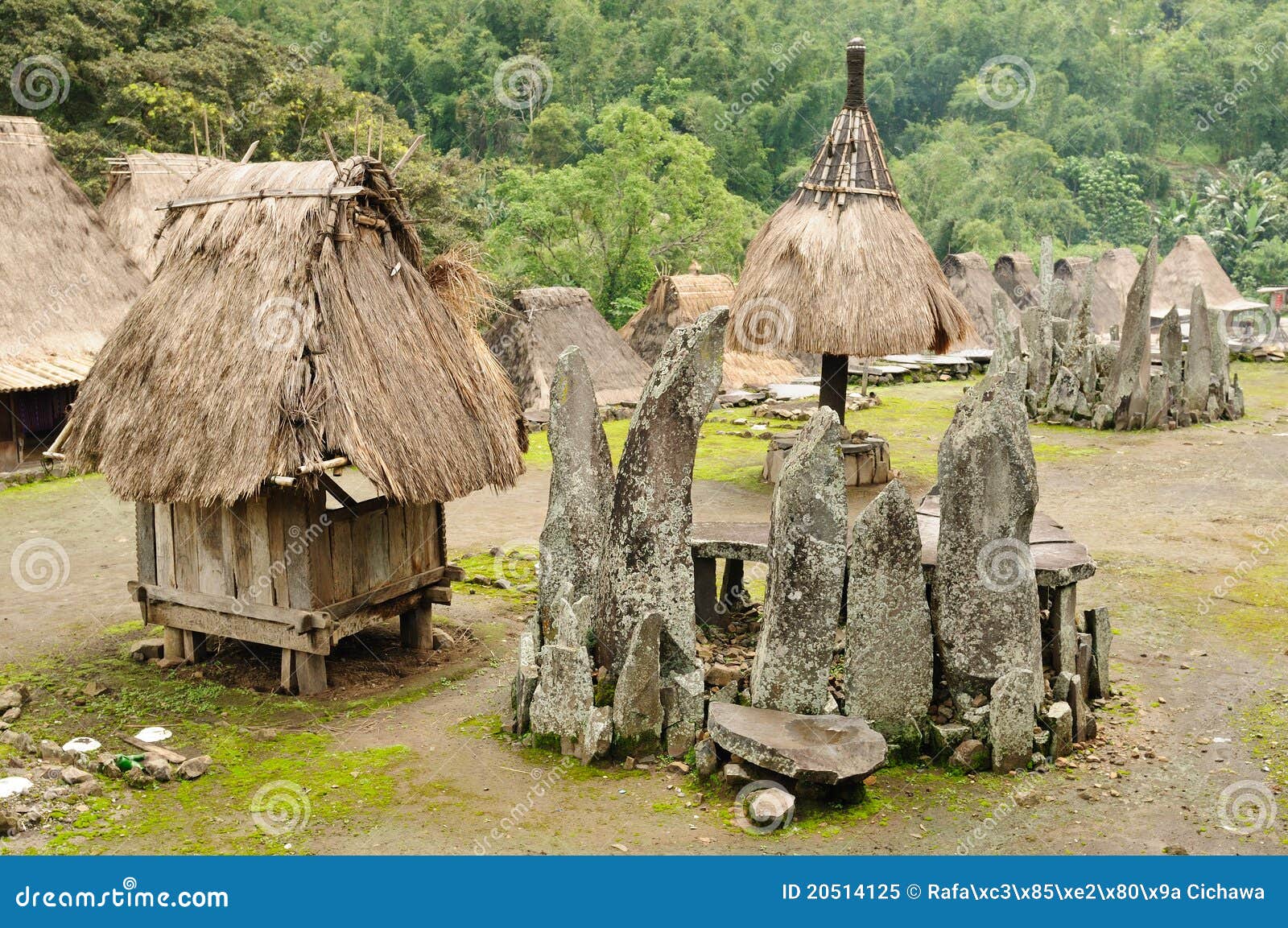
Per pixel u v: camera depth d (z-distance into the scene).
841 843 5.64
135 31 31.70
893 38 79.44
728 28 65.31
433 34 59.69
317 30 56.75
